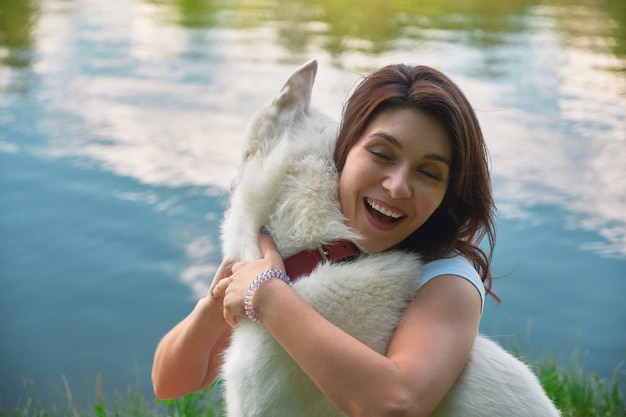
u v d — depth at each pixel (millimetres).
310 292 2178
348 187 2238
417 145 2146
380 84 2232
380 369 1961
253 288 2150
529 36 17391
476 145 2240
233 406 2340
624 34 17422
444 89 2188
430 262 2289
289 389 2195
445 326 2102
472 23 19156
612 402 4246
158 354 2695
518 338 5914
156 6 21109
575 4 21750
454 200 2303
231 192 2572
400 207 2176
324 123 2451
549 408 2293
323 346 1991
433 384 1988
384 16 19953
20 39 17234
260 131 2441
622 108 12164
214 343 2596
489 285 2531
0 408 5473
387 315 2180
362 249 2275
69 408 5109
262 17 19672
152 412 4355
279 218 2324
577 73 14234
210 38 17250
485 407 2176
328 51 15906
